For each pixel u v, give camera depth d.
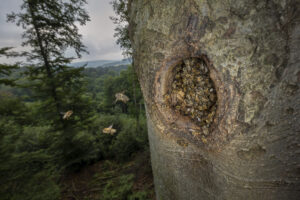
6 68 2.38
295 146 0.51
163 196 1.03
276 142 0.53
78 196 3.57
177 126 0.80
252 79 0.52
